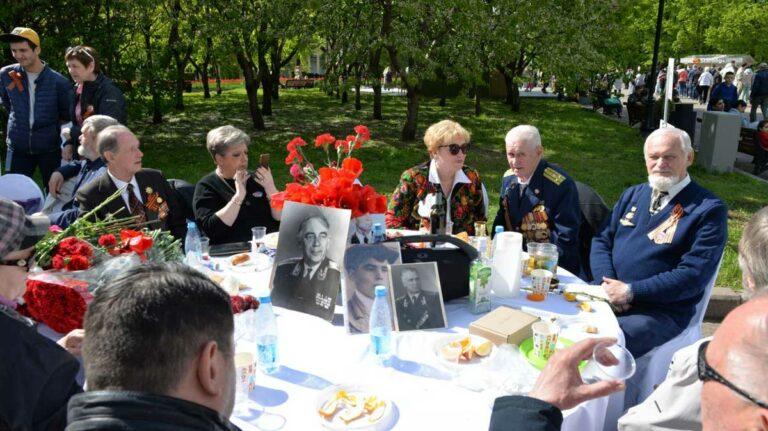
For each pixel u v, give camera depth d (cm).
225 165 375
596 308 251
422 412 171
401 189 379
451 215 380
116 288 100
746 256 152
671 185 308
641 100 1400
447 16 983
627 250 326
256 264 297
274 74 1490
